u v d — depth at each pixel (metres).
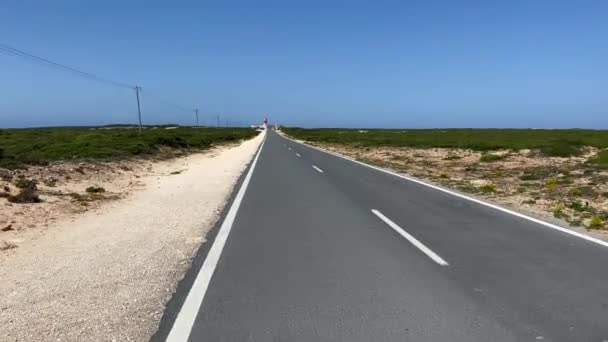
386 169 22.88
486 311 5.12
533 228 9.32
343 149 45.12
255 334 4.56
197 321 4.86
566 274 6.39
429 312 5.10
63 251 7.59
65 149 25.20
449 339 4.45
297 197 13.61
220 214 11.01
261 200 13.06
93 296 5.55
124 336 4.50
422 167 24.47
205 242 8.26
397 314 5.05
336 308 5.22
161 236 8.70
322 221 10.10
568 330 4.64
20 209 10.72
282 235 8.78
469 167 24.14
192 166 26.30
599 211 11.13
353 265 6.86
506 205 12.17
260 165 25.22
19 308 5.18
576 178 17.78
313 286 5.95
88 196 13.29
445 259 7.14
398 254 7.44
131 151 27.48
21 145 30.22
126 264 6.87
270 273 6.48
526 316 4.98
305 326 4.75
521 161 27.11
